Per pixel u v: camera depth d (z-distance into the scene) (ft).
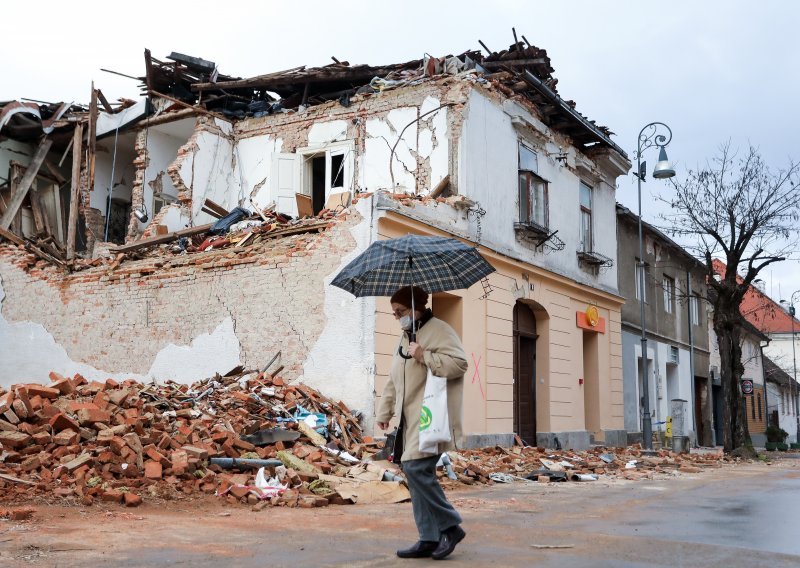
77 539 18.84
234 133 66.13
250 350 50.03
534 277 65.16
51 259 61.21
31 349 60.49
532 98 66.13
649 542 20.38
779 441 148.66
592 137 74.79
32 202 66.74
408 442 17.74
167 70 65.00
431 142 57.36
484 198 58.34
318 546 18.92
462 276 19.76
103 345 56.90
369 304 45.96
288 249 49.83
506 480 40.37
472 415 54.80
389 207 46.68
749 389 123.34
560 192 71.41
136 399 32.63
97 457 27.22
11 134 67.82
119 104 68.23
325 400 45.06
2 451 26.50
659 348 97.50
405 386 18.06
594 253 76.13
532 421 66.18
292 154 62.59
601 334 78.69
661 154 71.56
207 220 63.16
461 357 17.49
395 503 29.30
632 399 86.89
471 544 19.75
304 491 29.04
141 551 17.69
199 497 27.40
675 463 56.70
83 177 67.46
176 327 53.67
